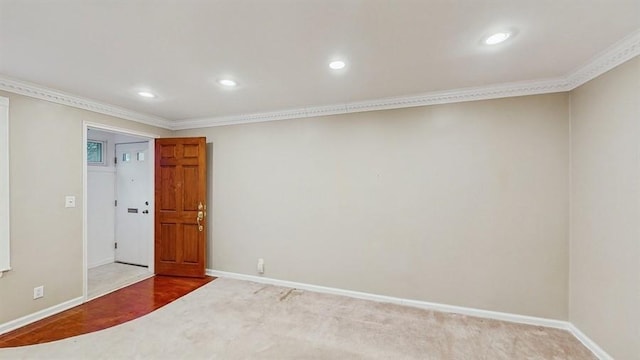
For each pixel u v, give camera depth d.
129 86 2.69
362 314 2.81
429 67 2.27
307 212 3.48
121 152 4.55
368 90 2.81
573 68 2.27
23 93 2.58
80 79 2.51
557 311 2.55
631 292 1.87
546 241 2.58
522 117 2.64
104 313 2.82
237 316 2.76
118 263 4.53
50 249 2.79
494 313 2.73
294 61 2.16
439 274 2.92
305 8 1.50
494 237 2.74
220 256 3.94
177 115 3.83
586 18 1.59
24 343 2.29
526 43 1.88
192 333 2.45
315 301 3.12
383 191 3.14
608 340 2.05
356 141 3.25
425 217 2.97
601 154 2.12
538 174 2.61
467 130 2.82
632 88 1.85
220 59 2.12
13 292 2.53
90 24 1.64
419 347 2.26
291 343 2.31
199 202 3.88
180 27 1.68
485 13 1.55
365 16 1.57
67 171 2.95
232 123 3.87
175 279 3.84
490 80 2.55
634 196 1.84
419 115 2.99
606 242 2.07
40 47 1.92
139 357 2.11
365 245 3.21
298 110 3.47
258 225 3.73
